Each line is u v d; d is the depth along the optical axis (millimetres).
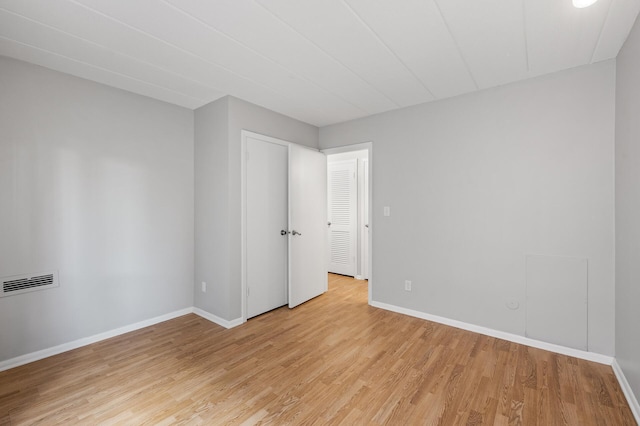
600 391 1896
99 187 2666
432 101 3043
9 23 1771
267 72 2438
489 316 2732
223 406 1776
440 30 1854
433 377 2064
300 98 3006
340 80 2586
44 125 2361
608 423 1627
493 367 2188
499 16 1712
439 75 2475
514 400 1816
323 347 2514
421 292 3148
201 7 1633
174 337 2725
